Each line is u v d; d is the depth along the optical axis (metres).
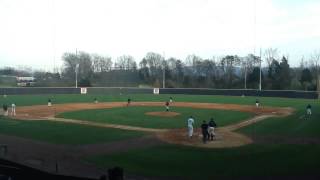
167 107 49.84
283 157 23.33
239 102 64.38
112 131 33.44
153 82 118.75
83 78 120.88
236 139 29.33
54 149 26.05
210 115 45.09
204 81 111.00
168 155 24.17
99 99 71.69
